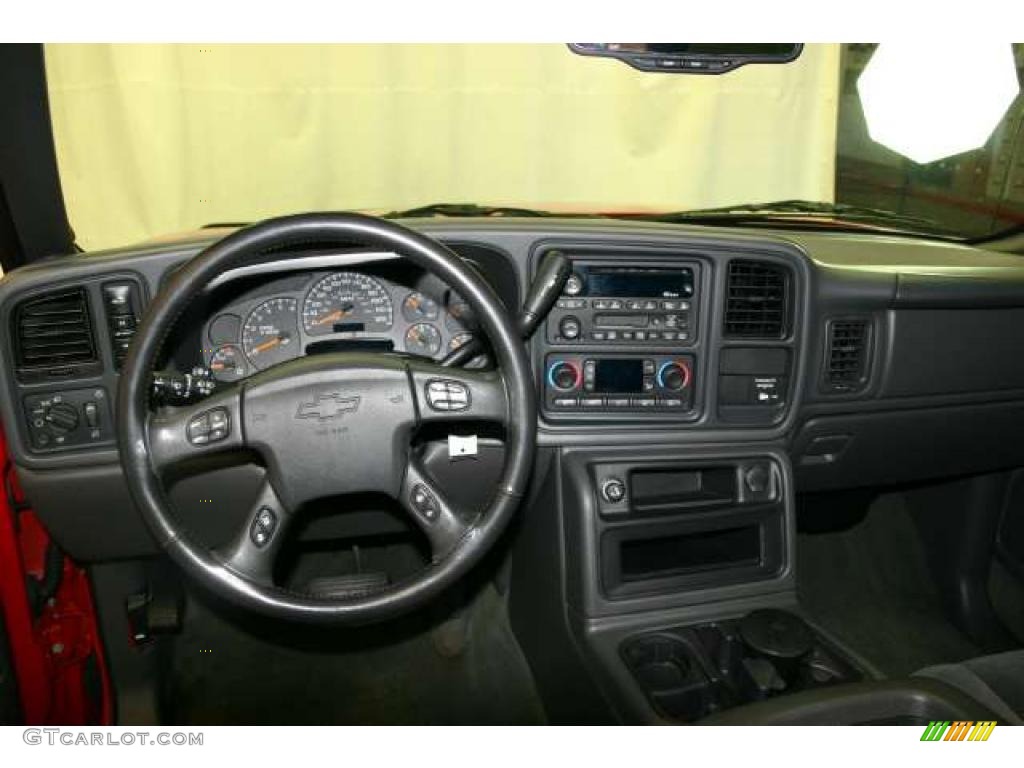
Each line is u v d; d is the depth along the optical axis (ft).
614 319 4.89
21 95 4.46
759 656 4.36
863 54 10.73
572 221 4.80
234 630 6.67
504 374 3.76
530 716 5.88
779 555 5.14
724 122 11.18
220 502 5.01
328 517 5.37
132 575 5.69
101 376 4.44
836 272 5.13
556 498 5.13
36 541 5.20
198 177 9.88
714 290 4.88
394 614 3.82
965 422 5.81
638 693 4.31
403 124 10.19
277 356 4.75
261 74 9.67
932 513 7.42
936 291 5.23
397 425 3.83
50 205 4.75
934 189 9.18
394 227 3.57
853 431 5.57
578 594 4.93
